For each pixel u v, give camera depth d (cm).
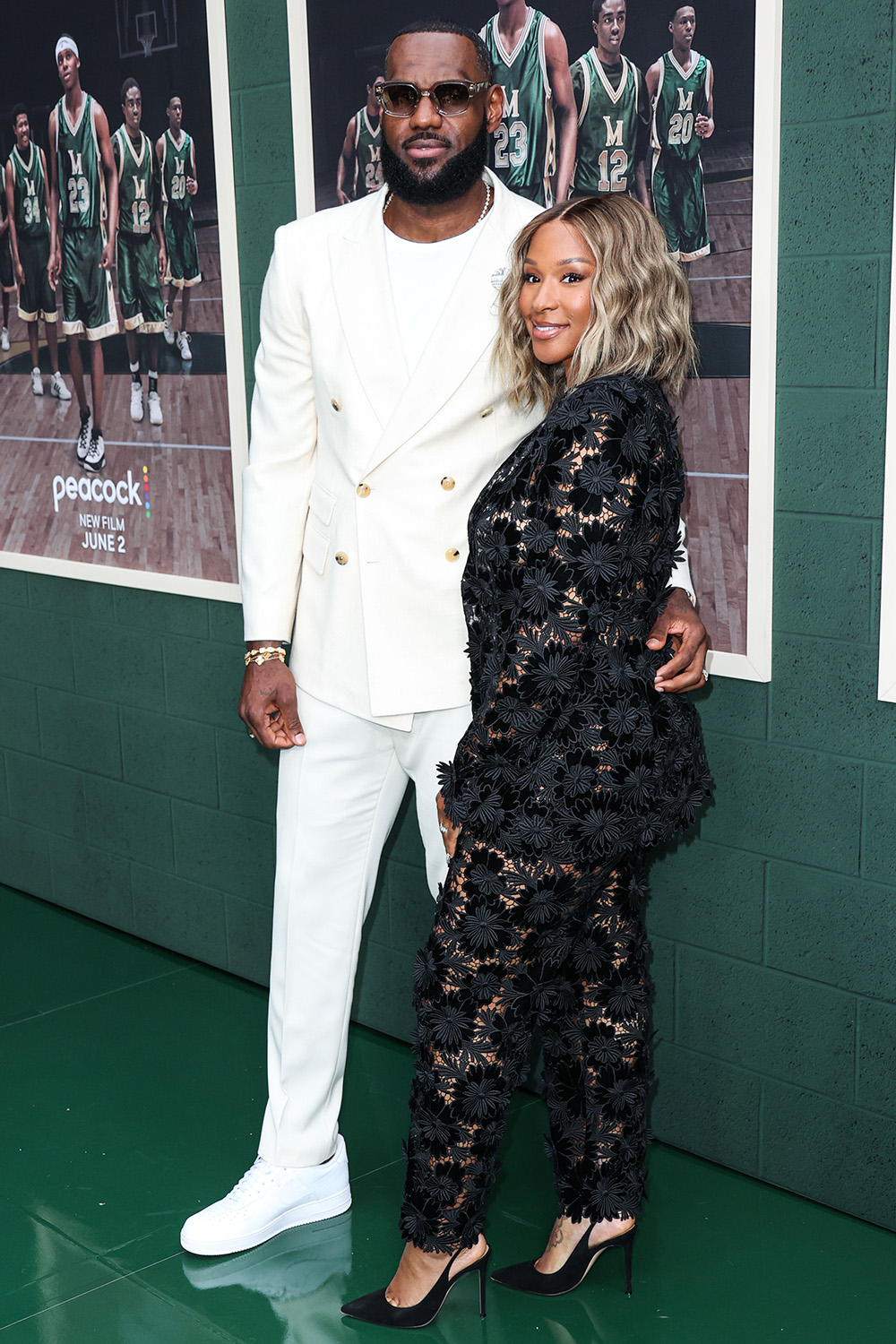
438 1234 195
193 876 334
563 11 225
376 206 209
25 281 333
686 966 243
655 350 176
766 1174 238
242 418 290
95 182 309
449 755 213
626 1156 205
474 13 236
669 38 212
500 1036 186
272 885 314
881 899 214
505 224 204
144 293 304
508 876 177
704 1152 247
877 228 195
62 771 364
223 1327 206
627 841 179
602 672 172
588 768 173
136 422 314
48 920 368
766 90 201
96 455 327
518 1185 242
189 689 321
